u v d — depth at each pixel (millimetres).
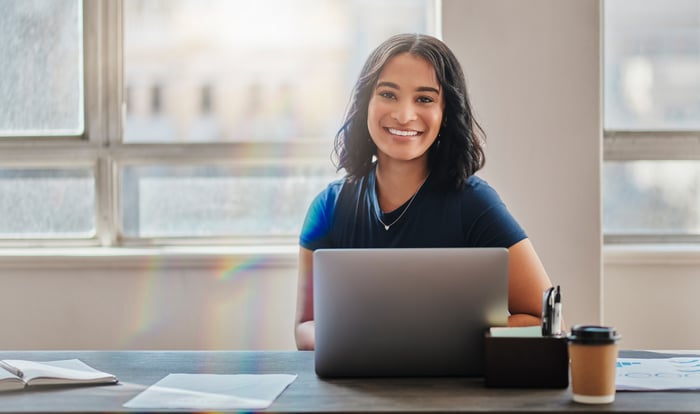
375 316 1675
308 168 3621
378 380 1670
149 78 3643
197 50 3643
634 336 3455
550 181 3271
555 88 3264
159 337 3465
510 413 1406
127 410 1438
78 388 1614
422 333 1674
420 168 2484
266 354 1949
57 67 3660
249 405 1461
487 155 3275
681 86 3625
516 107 3270
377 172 2529
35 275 3475
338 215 2516
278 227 3631
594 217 3264
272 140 3637
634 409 1423
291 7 3645
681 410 1414
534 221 3275
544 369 1585
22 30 3660
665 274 3445
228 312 3453
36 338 3482
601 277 3268
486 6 3262
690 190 3609
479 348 1674
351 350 1677
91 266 3447
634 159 3611
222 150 3619
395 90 2436
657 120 3629
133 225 3645
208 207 3635
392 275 1672
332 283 1677
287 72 3646
